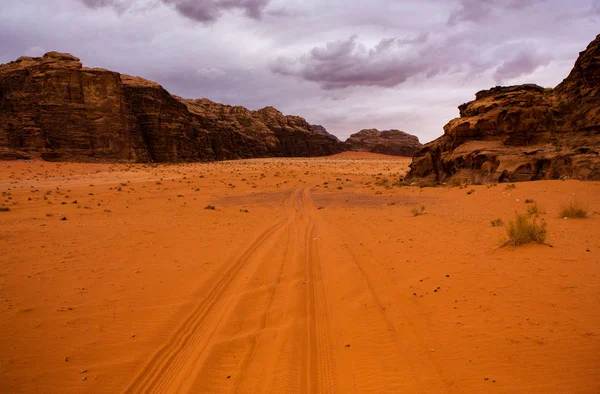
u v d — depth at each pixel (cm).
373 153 16425
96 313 751
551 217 1420
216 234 1533
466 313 651
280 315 744
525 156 2798
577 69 3059
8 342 625
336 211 2166
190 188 3525
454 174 3231
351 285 874
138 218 1936
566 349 498
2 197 2622
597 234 1072
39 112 6209
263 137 13338
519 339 541
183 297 845
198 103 13950
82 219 1866
